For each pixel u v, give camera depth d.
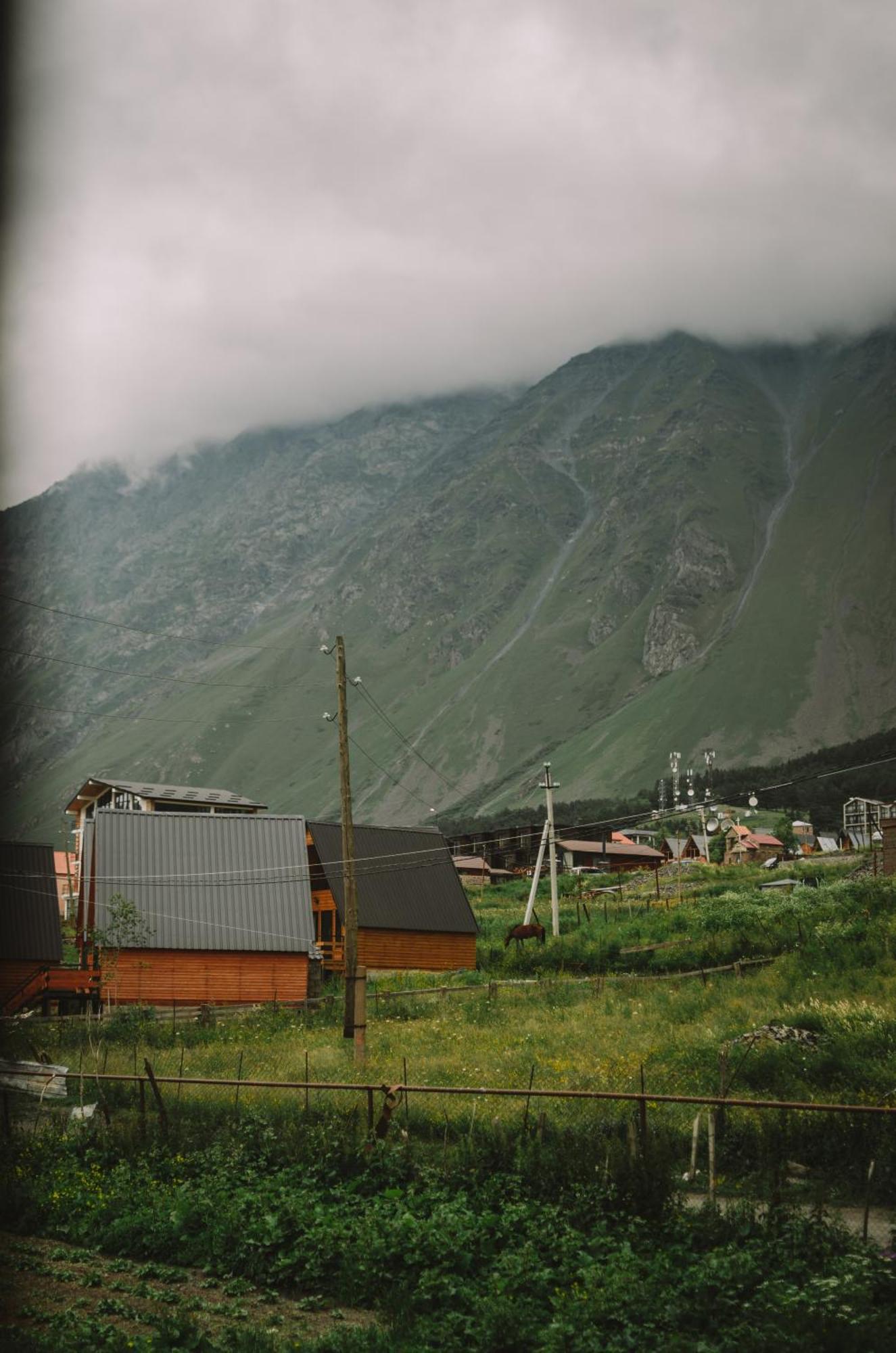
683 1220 15.39
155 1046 37.03
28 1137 21.45
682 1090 24.72
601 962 49.59
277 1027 39.84
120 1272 15.44
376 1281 14.45
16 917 46.72
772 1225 14.95
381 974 54.34
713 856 136.75
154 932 48.84
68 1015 43.19
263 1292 14.76
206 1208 16.88
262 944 49.84
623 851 133.38
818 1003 31.12
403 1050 33.31
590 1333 12.15
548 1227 15.27
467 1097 24.50
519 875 121.00
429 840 60.28
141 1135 20.73
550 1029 34.62
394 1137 20.11
